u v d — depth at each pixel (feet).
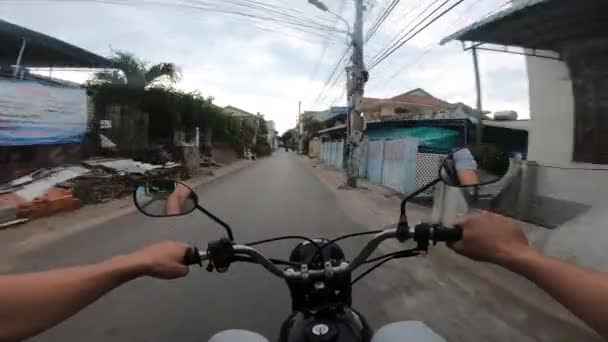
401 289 16.72
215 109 95.04
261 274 18.12
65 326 13.44
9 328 2.72
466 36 27.12
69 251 22.33
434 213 31.09
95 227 28.27
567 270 3.00
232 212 34.99
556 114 29.71
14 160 36.50
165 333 13.05
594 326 2.74
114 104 57.77
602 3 21.18
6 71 40.57
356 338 5.64
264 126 253.24
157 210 6.20
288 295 15.93
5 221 27.63
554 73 29.76
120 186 42.04
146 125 62.13
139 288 16.51
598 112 26.76
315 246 6.77
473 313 14.52
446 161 5.89
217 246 5.80
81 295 3.07
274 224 30.22
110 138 56.08
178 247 4.56
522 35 26.76
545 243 20.15
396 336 6.08
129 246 23.38
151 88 61.87
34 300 2.81
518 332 13.12
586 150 27.58
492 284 17.12
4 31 43.39
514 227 3.62
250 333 6.37
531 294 15.89
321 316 5.92
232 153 127.44
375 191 51.80
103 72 59.93
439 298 15.84
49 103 37.22
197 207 6.31
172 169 60.34
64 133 38.88
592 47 26.55
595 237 18.02
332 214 34.94
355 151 56.18
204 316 14.20
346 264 6.31
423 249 5.79
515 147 56.90
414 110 126.82
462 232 3.75
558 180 27.32
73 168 40.73
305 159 168.25
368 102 136.26
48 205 31.24
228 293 16.11
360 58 56.08
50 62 57.62
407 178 45.75
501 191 30.27
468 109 68.90
